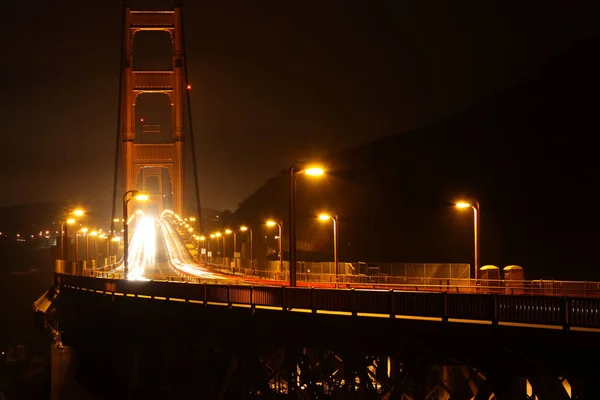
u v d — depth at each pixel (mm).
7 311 174125
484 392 28156
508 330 27703
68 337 76625
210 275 123438
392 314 31812
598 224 147875
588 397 25672
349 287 71312
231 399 43219
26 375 107375
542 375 27203
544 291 57188
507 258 143250
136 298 55250
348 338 33500
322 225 197375
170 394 50750
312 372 36281
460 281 65125
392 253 169500
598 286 55500
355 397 34500
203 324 44094
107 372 65562
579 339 25891
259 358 39188
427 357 30422
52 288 100562
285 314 36812
